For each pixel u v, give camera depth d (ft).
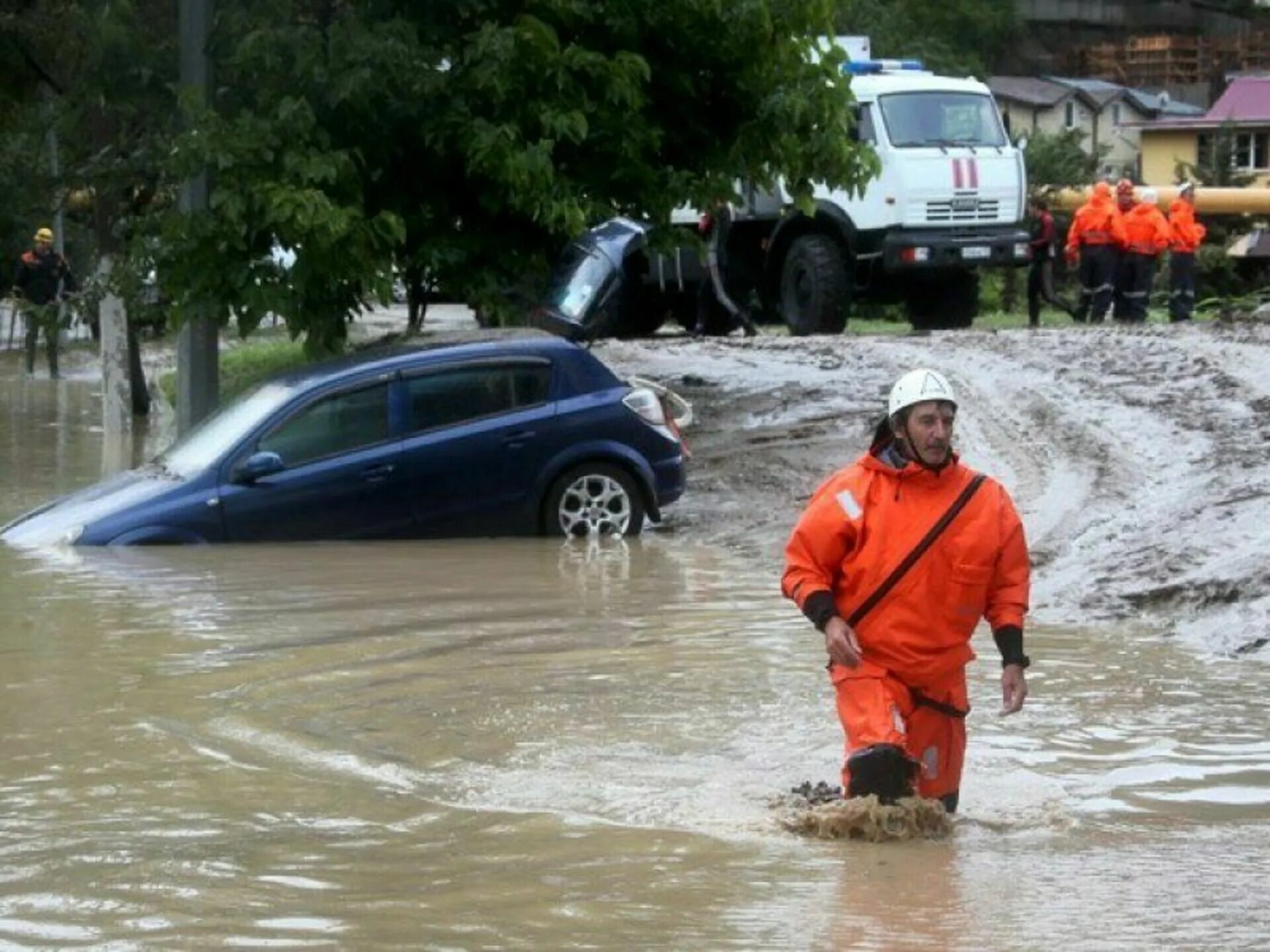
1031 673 71.87
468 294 137.08
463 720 64.54
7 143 163.84
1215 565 86.33
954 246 189.98
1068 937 41.93
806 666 73.20
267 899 45.24
